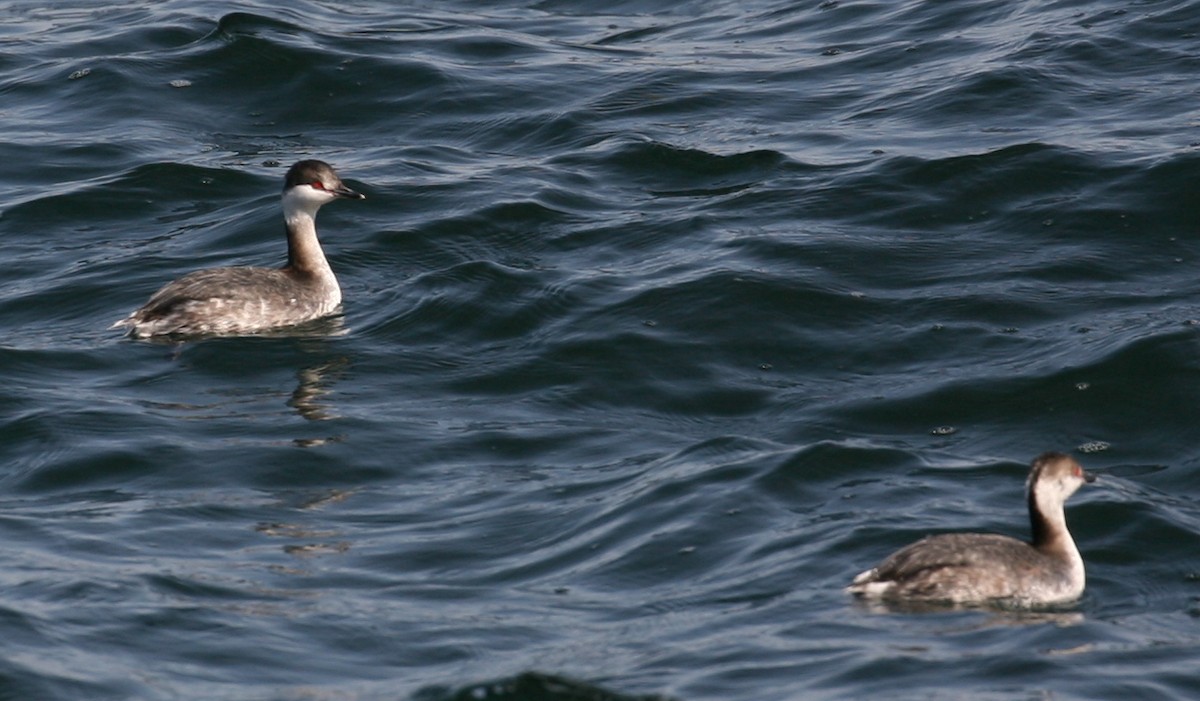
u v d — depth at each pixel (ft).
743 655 40.06
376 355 63.21
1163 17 91.50
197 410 58.23
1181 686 38.42
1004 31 93.35
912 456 53.06
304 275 67.21
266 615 43.09
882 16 99.50
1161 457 54.95
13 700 38.01
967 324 63.77
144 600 43.62
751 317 64.59
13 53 97.30
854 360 62.03
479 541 48.47
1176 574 46.01
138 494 52.01
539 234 73.51
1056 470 44.24
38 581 44.80
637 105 87.81
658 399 59.82
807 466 51.85
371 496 52.11
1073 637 41.06
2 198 78.84
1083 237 69.97
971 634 40.98
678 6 106.73
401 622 42.80
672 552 46.85
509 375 61.52
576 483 52.70
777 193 75.72
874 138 80.94
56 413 57.41
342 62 92.89
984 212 72.64
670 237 72.38
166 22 100.27
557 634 42.04
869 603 42.73
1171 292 65.31
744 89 89.45
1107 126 79.46
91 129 86.38
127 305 68.33
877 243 70.18
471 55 96.32
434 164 81.76
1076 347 61.16
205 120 88.28
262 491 52.21
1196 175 72.64
